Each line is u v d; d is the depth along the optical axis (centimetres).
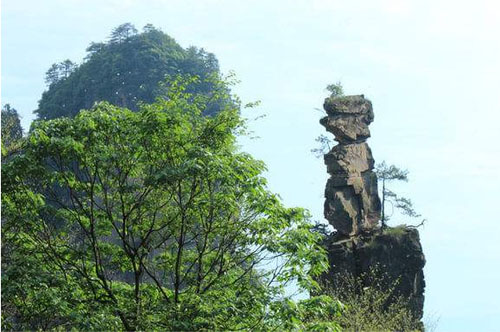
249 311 2958
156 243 3278
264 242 3100
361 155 6850
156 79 16150
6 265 3002
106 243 3262
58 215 3127
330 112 6856
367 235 6681
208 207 3150
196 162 3003
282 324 2961
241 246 3212
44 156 3025
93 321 2827
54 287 2966
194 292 3059
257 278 3141
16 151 3322
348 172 6725
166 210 3250
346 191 6731
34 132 2966
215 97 3394
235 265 3194
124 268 3303
